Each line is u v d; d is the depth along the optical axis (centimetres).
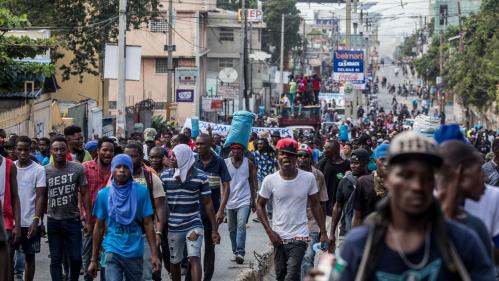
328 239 1523
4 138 2366
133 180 1290
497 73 6744
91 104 5009
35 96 3612
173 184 1481
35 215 1478
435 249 595
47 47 3259
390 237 599
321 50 17875
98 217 1266
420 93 15288
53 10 4928
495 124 7475
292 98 6375
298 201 1434
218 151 2994
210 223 1599
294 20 12156
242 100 6531
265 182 1443
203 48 8069
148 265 1431
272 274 1966
